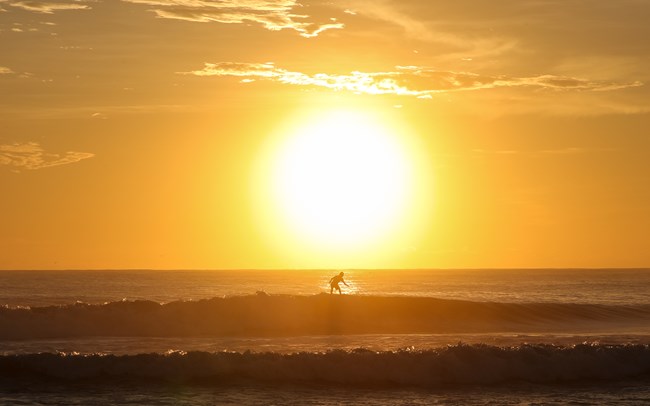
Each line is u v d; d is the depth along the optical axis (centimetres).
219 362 10312
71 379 9888
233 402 9044
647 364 11131
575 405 9200
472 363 10650
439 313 16762
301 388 9850
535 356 10931
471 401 9350
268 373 10244
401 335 14812
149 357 10281
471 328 16088
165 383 9856
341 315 16175
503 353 10925
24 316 14612
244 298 16162
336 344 13350
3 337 14000
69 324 14738
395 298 17275
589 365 10881
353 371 10350
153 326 15038
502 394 9775
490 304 17775
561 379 10694
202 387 9725
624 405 9225
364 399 9362
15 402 8806
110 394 9262
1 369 9994
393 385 10162
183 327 15125
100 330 14800
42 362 10100
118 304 15538
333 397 9431
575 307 18488
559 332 15575
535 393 9869
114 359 10219
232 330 15312
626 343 13612
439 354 10738
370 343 13525
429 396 9594
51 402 8850
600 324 17038
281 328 15512
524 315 17538
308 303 16375
